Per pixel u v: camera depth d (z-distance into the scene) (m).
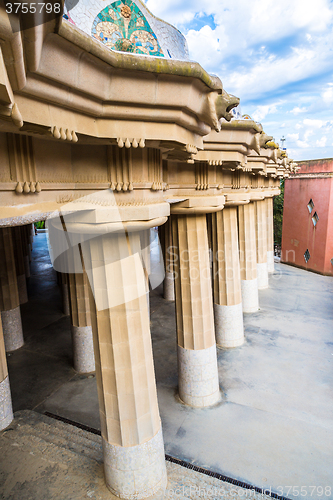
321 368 9.30
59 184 3.25
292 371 9.18
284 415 7.35
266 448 6.38
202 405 7.66
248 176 9.91
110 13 3.07
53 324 13.01
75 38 2.16
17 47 1.55
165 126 3.39
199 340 7.35
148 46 3.38
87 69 2.51
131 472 4.91
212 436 6.71
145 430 4.91
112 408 4.75
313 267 21.08
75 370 9.48
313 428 6.92
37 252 24.98
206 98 3.42
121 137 3.21
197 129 3.92
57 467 5.71
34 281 19.12
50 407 7.79
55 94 2.39
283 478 5.66
